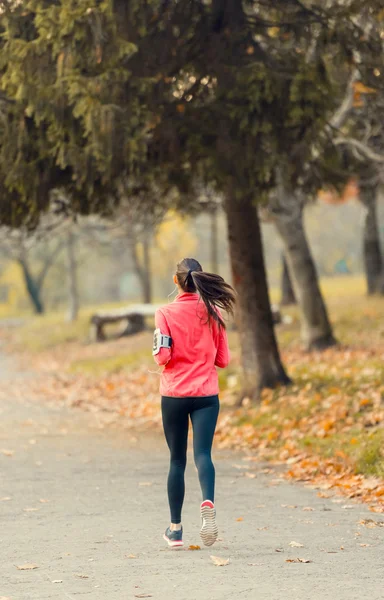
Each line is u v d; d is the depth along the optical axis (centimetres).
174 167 1538
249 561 729
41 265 9475
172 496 789
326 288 5872
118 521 920
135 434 1656
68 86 1284
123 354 3347
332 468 1202
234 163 1426
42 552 776
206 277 793
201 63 1438
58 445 1508
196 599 609
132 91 1341
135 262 5369
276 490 1105
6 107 1434
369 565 713
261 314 1820
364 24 1571
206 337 783
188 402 773
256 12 1678
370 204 3697
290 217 2575
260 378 1805
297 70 1419
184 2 1355
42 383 2797
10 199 1574
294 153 1507
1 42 1388
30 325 5916
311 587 641
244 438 1527
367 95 1941
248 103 1413
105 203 1684
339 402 1560
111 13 1227
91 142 1323
